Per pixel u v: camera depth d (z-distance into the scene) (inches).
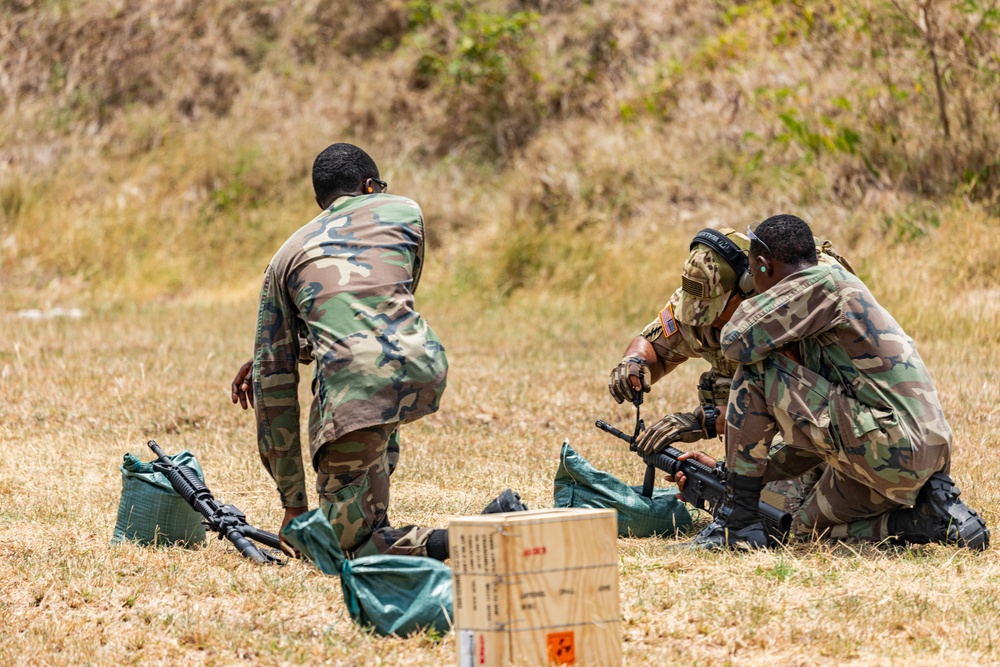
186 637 353.7
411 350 398.6
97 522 520.1
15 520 521.7
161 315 1385.3
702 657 329.1
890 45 1579.7
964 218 1278.3
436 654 333.4
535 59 1913.1
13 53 2042.3
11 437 729.0
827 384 451.8
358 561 358.0
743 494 462.9
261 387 417.1
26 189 1724.9
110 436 738.2
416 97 1957.4
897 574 410.0
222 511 456.4
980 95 1418.6
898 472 444.8
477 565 289.6
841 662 323.6
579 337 1197.1
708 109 1669.5
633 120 1737.2
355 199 434.9
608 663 294.4
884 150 1438.2
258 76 2046.0
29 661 333.4
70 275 1637.6
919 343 1088.2
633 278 1393.9
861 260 1274.6
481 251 1583.4
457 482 618.8
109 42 2071.9
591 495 504.1
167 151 1899.6
